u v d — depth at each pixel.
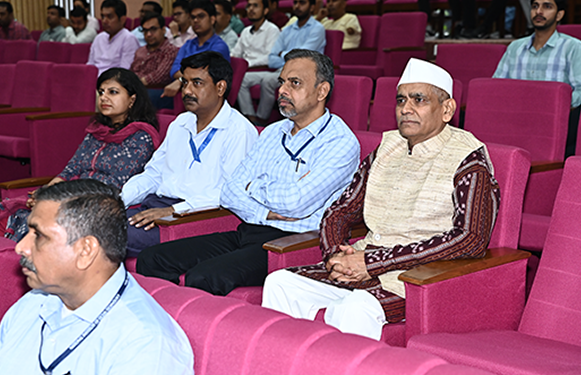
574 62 3.83
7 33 8.83
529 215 2.83
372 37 6.53
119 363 1.04
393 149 2.13
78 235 1.08
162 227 2.54
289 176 2.46
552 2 3.83
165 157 2.94
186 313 1.12
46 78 5.27
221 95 2.80
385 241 2.04
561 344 1.76
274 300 1.99
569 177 1.92
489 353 1.53
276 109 5.63
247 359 0.99
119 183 2.96
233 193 2.55
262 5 6.00
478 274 1.81
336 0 6.51
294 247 2.12
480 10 7.25
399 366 0.87
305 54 2.43
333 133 2.44
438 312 1.72
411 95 1.99
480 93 3.18
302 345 0.95
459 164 1.93
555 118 2.93
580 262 1.87
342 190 2.46
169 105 5.35
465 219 1.86
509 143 3.07
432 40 6.63
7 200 2.92
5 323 1.25
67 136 4.68
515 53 4.08
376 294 1.90
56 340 1.12
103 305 1.09
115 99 2.96
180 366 1.04
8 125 5.07
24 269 1.11
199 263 2.28
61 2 10.78
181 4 6.83
